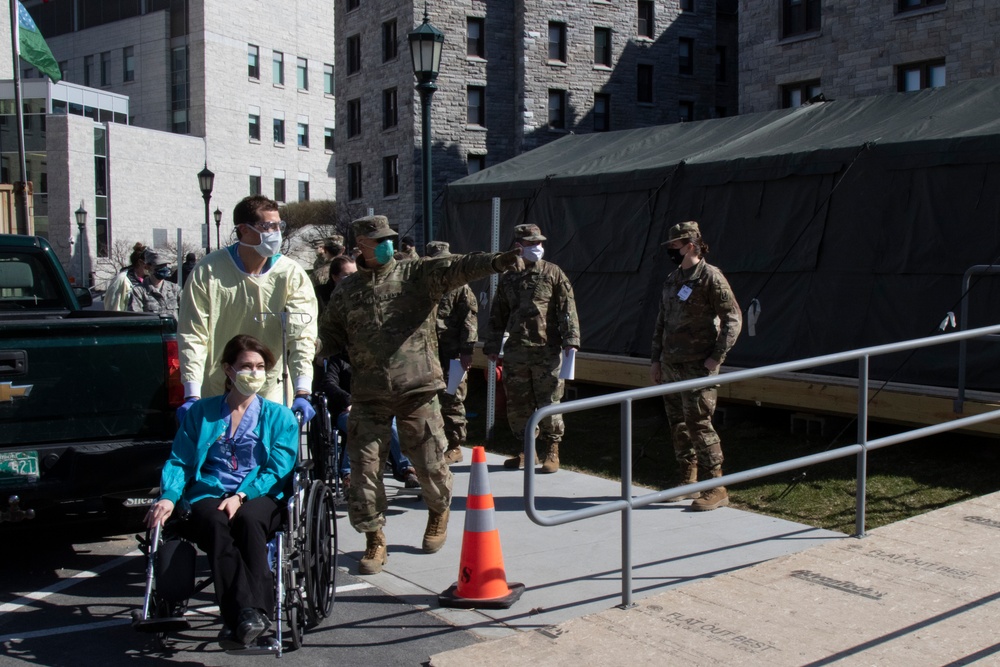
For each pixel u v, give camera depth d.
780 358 9.91
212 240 54.38
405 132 33.44
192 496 4.56
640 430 10.21
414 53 11.24
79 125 46.88
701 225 11.04
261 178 58.00
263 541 4.31
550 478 7.98
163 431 5.61
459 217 14.88
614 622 4.61
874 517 6.62
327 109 62.94
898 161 9.18
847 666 4.05
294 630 4.41
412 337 5.56
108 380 5.46
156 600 4.23
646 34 36.62
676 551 5.89
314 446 5.97
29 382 5.27
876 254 9.30
